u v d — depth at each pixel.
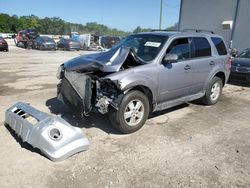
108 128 5.30
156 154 4.36
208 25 18.69
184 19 20.16
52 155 3.98
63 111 6.15
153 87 5.30
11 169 3.78
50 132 4.11
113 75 4.76
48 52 24.38
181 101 6.16
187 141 4.88
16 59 16.95
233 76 10.16
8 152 4.22
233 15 17.17
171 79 5.67
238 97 8.38
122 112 4.85
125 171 3.85
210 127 5.62
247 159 4.32
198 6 19.08
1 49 23.05
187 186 3.57
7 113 5.12
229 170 3.98
